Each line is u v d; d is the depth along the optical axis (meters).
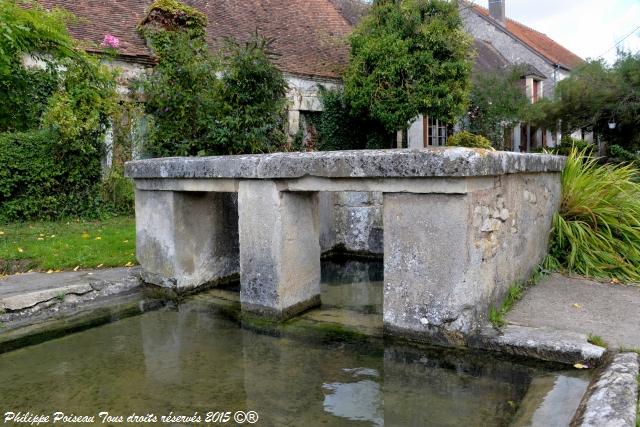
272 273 4.05
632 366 2.60
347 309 4.42
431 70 11.73
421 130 15.64
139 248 5.01
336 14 16.09
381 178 3.40
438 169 3.07
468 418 2.51
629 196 5.25
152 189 4.79
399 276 3.46
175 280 4.77
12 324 4.00
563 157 5.28
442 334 3.31
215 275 5.21
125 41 10.00
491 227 3.50
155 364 3.29
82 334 3.87
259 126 8.84
